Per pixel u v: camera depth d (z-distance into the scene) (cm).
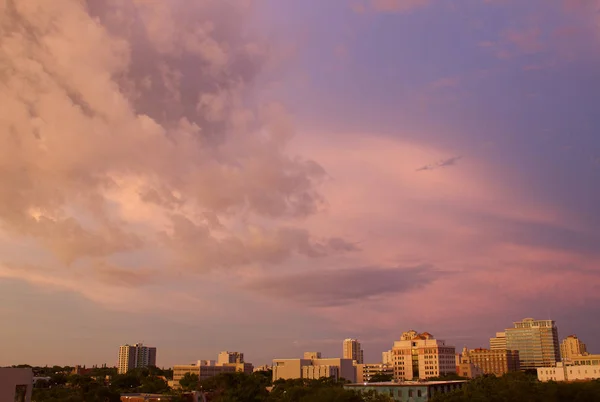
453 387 18775
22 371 9950
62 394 19200
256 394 16850
